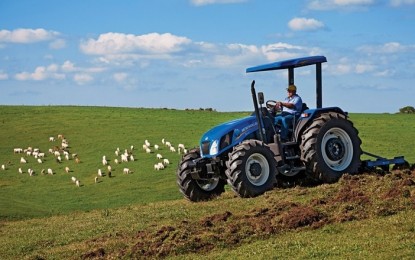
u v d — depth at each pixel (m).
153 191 29.20
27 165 40.00
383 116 47.78
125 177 33.62
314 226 12.96
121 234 14.27
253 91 17.22
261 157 16.77
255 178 16.67
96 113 55.19
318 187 16.25
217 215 14.27
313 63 17.70
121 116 53.22
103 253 12.91
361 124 42.69
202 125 48.03
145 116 53.03
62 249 13.81
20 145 45.78
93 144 43.69
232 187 16.61
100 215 18.38
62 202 28.59
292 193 15.97
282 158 17.09
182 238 12.94
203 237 12.79
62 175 36.31
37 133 48.62
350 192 14.79
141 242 12.97
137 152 39.91
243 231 13.02
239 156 16.48
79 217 18.94
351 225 12.77
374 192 14.82
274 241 12.38
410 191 14.48
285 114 17.72
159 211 16.80
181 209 16.39
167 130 46.16
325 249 11.41
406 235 11.60
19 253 14.05
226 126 17.64
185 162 18.00
